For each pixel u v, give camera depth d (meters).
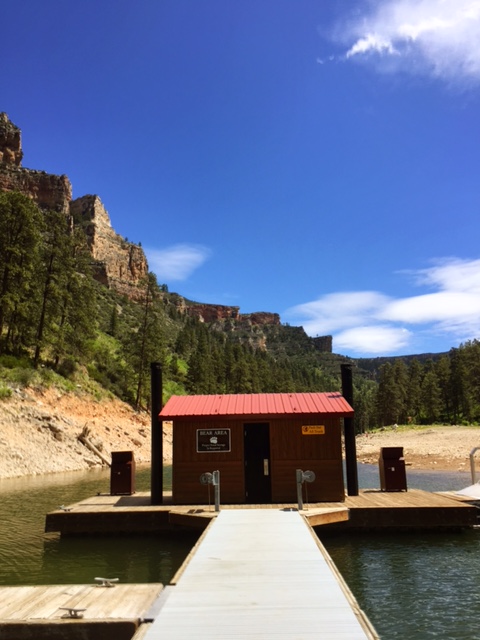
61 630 6.38
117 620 6.42
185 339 144.75
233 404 17.12
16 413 37.06
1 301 44.25
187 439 16.17
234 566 8.15
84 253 59.78
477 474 29.56
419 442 55.66
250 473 16.05
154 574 10.53
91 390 53.94
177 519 13.73
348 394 17.45
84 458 37.91
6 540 13.84
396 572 10.41
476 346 106.19
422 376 125.38
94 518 14.28
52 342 49.53
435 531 14.11
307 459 15.91
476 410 102.56
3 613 6.79
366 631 5.49
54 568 11.01
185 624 5.76
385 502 15.20
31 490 24.00
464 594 9.00
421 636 7.26
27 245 46.84
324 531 13.98
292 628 5.61
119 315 142.88
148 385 66.69
